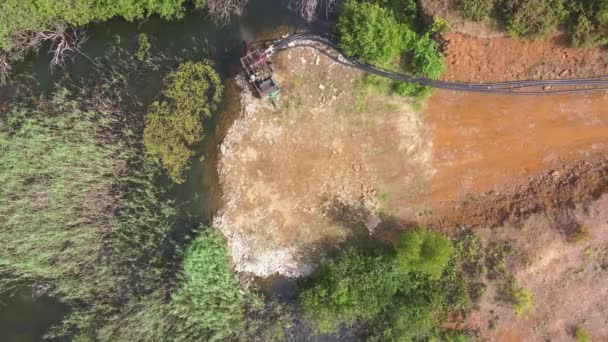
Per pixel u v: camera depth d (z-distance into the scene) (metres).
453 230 18.84
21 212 19.20
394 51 17.89
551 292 18.55
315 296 17.98
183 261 18.61
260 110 19.14
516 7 16.78
